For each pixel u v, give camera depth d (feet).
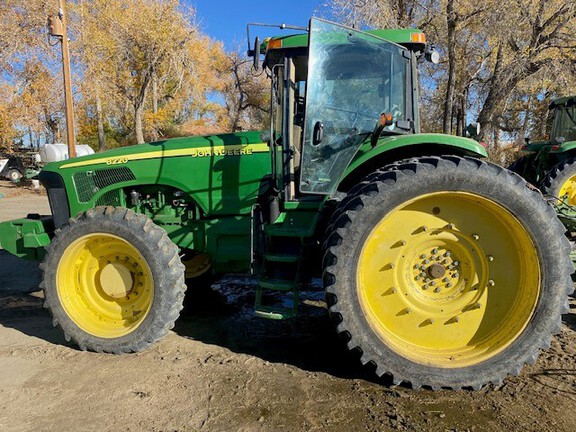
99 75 74.79
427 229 10.23
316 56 11.75
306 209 12.22
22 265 22.35
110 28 75.77
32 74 65.41
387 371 10.00
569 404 9.48
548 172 21.13
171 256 11.94
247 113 91.20
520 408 9.38
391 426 8.87
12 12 61.93
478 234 10.23
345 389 10.24
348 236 9.86
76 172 14.17
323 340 12.93
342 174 11.92
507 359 9.86
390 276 10.42
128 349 11.97
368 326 10.02
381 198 9.80
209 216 13.85
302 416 9.24
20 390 10.39
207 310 15.58
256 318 14.78
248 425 8.98
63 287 12.44
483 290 10.38
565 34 45.01
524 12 42.80
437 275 10.46
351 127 12.09
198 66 92.68
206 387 10.39
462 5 42.04
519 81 45.93
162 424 9.07
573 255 11.85
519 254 10.19
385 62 12.28
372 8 42.01
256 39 11.47
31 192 57.36
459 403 9.61
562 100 28.32
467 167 9.80
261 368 11.27
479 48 47.80
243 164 13.53
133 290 12.48
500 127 58.70
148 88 88.94
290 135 12.16
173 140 14.34
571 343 12.19
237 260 13.88
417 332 10.52
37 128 67.77
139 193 14.28
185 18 81.56
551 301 9.74
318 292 17.25
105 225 11.98
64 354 12.19
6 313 15.65
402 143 11.23
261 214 12.89
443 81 50.80
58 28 45.19
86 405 9.75
